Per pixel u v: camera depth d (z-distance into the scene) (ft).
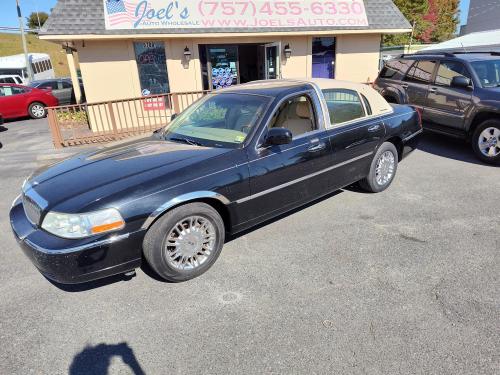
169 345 8.20
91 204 8.97
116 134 29.86
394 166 16.98
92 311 9.45
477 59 22.08
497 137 19.86
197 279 10.62
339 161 14.05
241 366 7.54
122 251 9.29
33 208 9.86
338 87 14.56
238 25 33.81
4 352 8.21
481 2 73.92
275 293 9.84
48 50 187.21
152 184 9.65
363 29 36.55
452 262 10.97
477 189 16.78
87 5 31.04
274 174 11.84
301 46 37.99
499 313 8.75
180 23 32.40
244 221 11.56
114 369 7.64
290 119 12.66
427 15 122.01
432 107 23.32
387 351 7.75
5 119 55.62
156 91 35.17
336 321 8.68
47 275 9.25
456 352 7.65
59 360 7.95
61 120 37.29
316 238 12.70
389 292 9.68
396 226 13.38
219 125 12.75
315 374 7.27
